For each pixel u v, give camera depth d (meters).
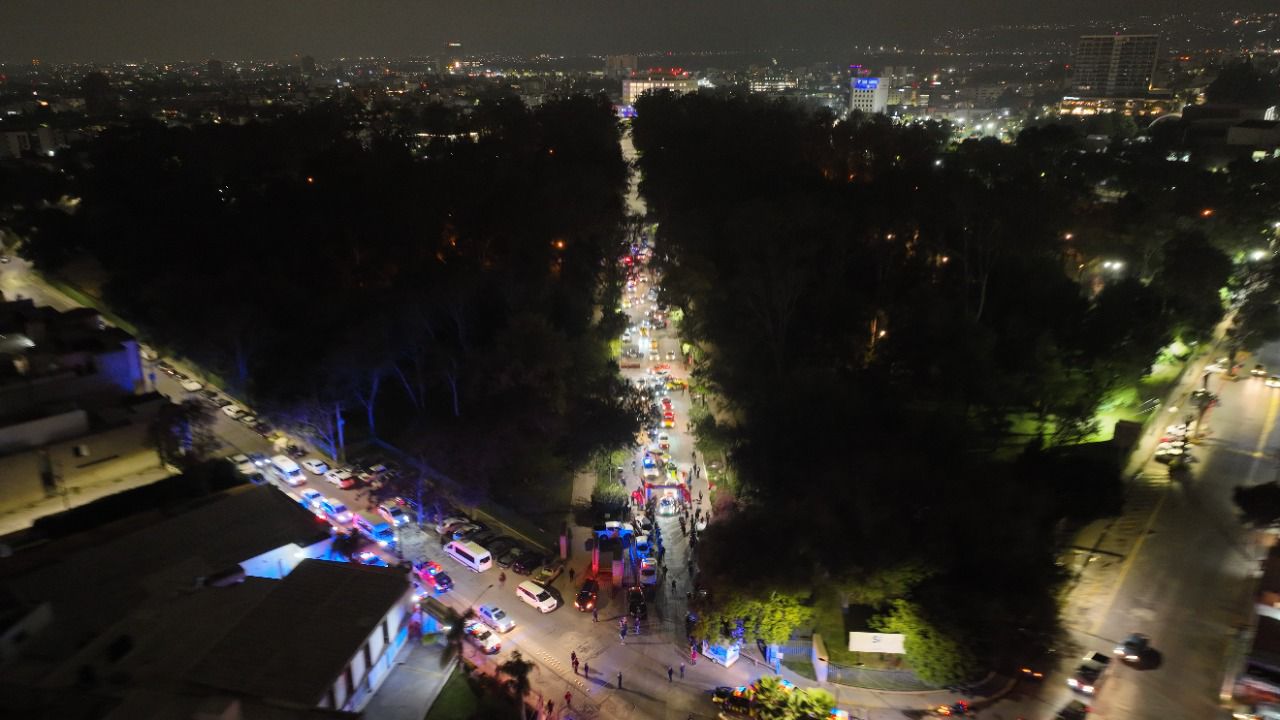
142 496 68.06
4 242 154.75
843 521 57.66
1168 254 107.25
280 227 129.62
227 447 84.62
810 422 70.94
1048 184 128.88
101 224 136.00
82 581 50.12
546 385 81.62
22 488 69.50
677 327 112.88
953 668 52.22
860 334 95.31
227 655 41.16
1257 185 138.50
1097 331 89.06
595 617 58.97
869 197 125.50
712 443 75.12
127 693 38.81
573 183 135.62
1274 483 67.31
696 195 139.12
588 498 75.81
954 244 111.88
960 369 80.44
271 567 55.22
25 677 41.00
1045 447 78.19
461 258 123.50
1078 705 50.84
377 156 148.88
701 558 59.50
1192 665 54.44
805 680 53.47
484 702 45.69
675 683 53.16
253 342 96.31
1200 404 87.94
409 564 60.78
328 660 40.91
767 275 93.12
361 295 106.44
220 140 166.62
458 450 76.56
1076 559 65.88
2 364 76.62
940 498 60.22
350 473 77.88
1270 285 107.31
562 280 114.94
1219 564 65.00
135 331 113.94
